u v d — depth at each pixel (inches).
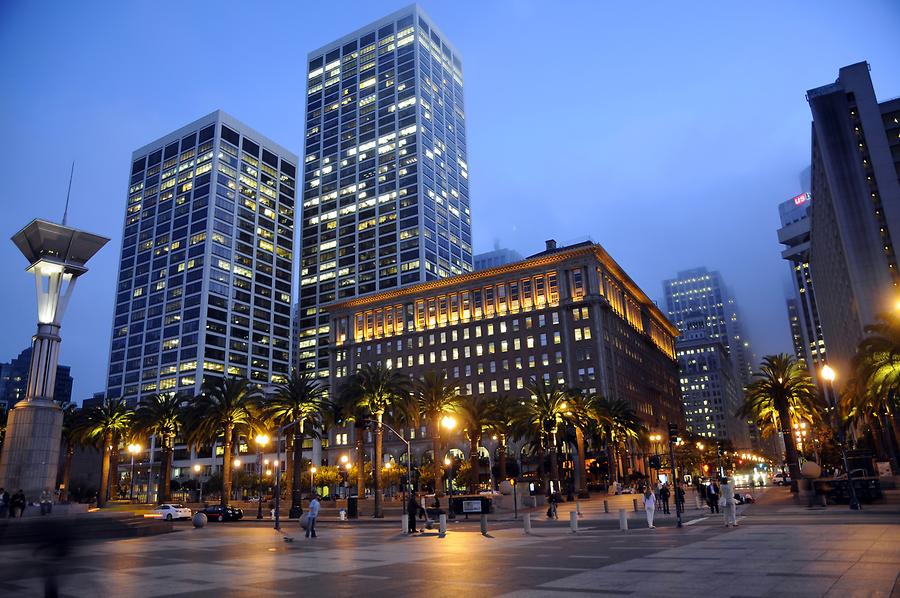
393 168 7229.3
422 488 3951.8
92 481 5403.5
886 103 3853.3
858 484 1658.5
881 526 955.3
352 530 1552.7
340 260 7253.9
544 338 4926.2
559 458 4224.9
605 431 3710.6
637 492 3602.4
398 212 7017.7
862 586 486.3
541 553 838.5
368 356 5698.8
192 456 6195.9
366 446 5211.6
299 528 1718.8
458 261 7416.3
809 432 4434.1
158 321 7190.0
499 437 3181.6
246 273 7480.3
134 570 775.7
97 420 3137.3
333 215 7490.2
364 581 637.3
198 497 5073.8
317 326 7229.3
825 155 3897.6
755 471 7175.2
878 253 3624.5
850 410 2640.3
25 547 1117.1
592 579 586.9
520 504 2393.0
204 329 6815.9
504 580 607.2
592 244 4879.4
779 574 561.6
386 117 7500.0
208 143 7564.0
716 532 1030.4
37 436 1780.3
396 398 2401.6
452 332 5339.6
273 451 5615.2
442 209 7322.8
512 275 5206.7
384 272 6879.9
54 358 1884.8
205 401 2652.6
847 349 4938.5
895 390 2036.2
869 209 3703.3
